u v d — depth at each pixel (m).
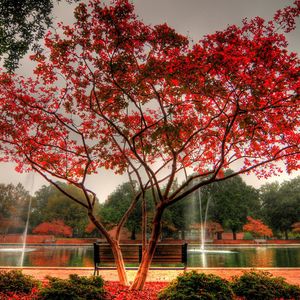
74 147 9.81
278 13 6.39
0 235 46.62
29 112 9.02
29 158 8.73
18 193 54.81
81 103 9.02
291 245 39.47
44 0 6.86
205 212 46.69
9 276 6.03
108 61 7.84
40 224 50.91
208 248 35.66
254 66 6.39
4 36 6.79
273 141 8.24
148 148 7.10
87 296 5.34
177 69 6.51
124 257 8.41
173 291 5.15
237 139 7.79
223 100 7.53
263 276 5.90
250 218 45.50
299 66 6.31
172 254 8.34
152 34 7.43
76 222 53.12
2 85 8.73
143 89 7.73
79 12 7.30
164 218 43.94
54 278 5.71
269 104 6.89
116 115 9.30
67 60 7.99
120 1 7.14
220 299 5.03
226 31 6.53
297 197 49.16
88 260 19.03
